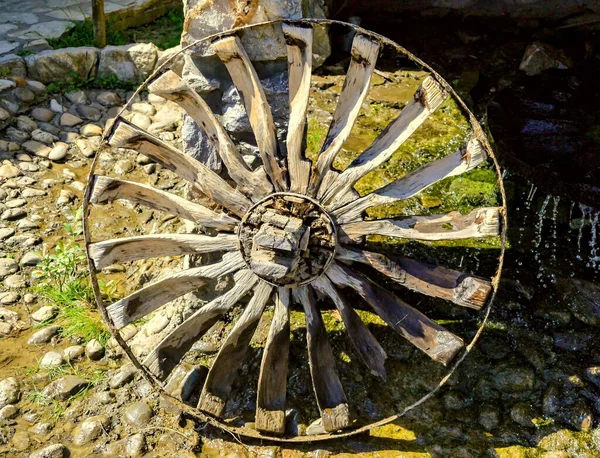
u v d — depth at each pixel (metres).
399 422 3.87
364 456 3.75
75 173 5.54
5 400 4.06
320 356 3.73
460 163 3.44
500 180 3.36
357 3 6.98
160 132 5.85
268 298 3.73
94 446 3.87
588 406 3.86
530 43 6.57
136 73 6.32
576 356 4.08
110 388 4.14
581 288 4.37
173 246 3.73
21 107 5.95
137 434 3.90
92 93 6.22
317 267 3.62
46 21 6.78
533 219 4.83
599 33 6.69
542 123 4.59
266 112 3.54
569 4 6.70
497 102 4.83
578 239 4.66
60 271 4.72
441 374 4.03
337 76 6.16
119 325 3.77
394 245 4.59
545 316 4.26
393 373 4.05
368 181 5.04
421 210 4.88
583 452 3.71
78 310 4.55
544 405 3.88
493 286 3.50
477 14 6.91
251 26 3.48
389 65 6.42
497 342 4.15
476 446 3.76
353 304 4.29
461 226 3.49
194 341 3.89
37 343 4.40
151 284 3.76
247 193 3.61
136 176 5.54
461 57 6.55
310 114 5.69
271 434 3.80
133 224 5.16
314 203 3.54
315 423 3.85
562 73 5.21
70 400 4.09
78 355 4.33
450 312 4.28
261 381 3.72
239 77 3.59
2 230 5.07
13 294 4.67
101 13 6.25
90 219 5.18
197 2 3.70
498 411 3.88
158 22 7.11
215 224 3.67
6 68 6.07
